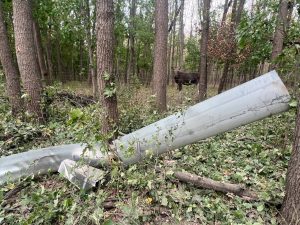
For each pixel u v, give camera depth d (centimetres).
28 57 553
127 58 1683
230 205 274
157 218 260
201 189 301
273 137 463
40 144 451
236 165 366
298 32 471
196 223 255
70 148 364
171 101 911
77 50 2088
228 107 296
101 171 303
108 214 261
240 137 481
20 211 272
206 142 438
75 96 781
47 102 602
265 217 256
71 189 296
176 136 322
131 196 271
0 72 721
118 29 1188
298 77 338
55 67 2139
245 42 521
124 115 539
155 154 330
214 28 1294
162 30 672
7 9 1057
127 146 331
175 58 2416
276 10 527
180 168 334
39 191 289
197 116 313
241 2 1053
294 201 231
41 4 1034
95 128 284
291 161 236
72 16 881
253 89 285
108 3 387
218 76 2183
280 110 281
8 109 632
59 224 252
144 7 1348
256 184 308
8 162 324
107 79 398
